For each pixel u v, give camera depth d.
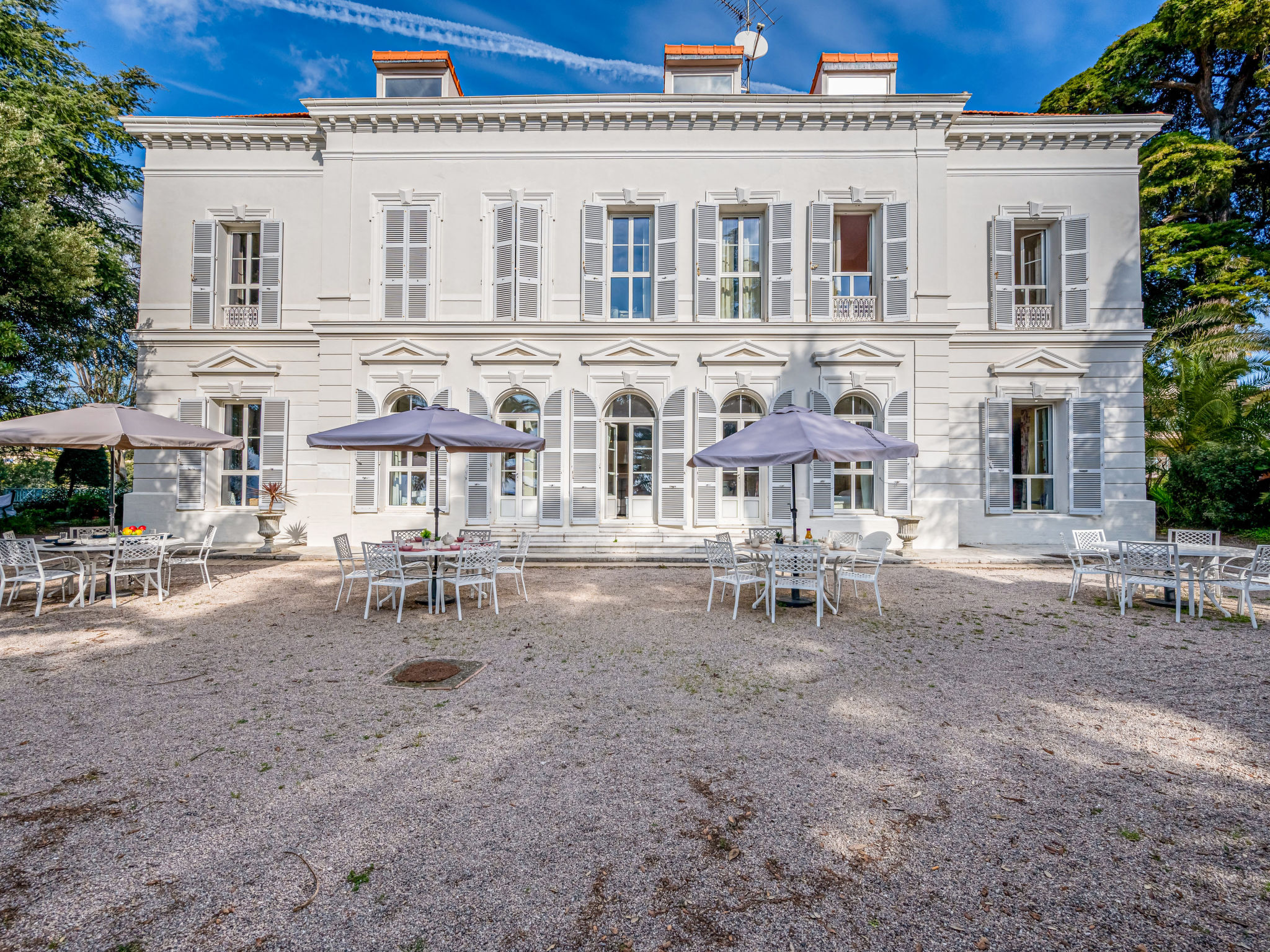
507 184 12.85
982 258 13.16
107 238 15.11
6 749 3.72
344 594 8.42
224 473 13.55
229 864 2.64
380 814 3.04
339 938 2.21
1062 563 10.84
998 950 2.17
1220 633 6.50
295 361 13.28
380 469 12.73
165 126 13.12
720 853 2.73
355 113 12.58
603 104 12.52
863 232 13.20
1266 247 17.39
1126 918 2.34
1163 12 16.67
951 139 13.00
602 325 12.56
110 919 2.31
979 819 3.01
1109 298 13.05
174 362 13.27
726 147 12.74
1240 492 13.35
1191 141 16.27
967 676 5.18
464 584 7.18
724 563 7.45
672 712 4.39
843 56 13.30
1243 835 2.88
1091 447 12.81
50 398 14.73
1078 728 4.12
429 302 12.78
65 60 13.99
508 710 4.41
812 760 3.64
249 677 5.07
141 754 3.67
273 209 13.38
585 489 12.59
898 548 12.20
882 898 2.44
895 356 12.43
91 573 7.87
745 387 12.61
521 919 2.32
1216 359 14.33
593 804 3.14
